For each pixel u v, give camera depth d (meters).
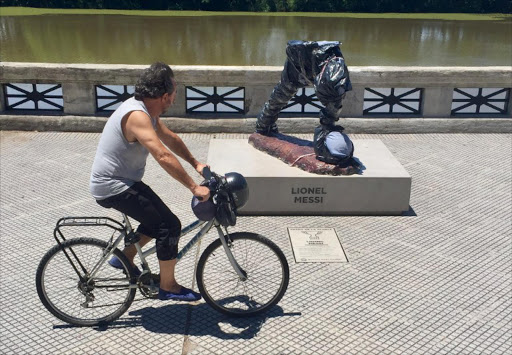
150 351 3.34
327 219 5.26
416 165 6.70
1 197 5.65
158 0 38.53
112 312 3.67
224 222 3.43
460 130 7.92
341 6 38.50
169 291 3.52
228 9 38.41
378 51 23.30
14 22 30.83
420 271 4.32
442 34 28.61
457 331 3.57
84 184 6.03
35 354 3.30
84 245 3.47
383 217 5.31
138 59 21.19
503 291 4.05
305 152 5.53
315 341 3.45
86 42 24.81
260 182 5.21
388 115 7.98
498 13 38.41
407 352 3.36
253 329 3.55
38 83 7.70
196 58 21.47
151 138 3.09
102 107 7.96
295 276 4.20
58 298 3.79
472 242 4.81
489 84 7.79
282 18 34.47
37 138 7.54
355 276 4.23
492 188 6.02
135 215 3.28
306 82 5.53
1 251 4.55
